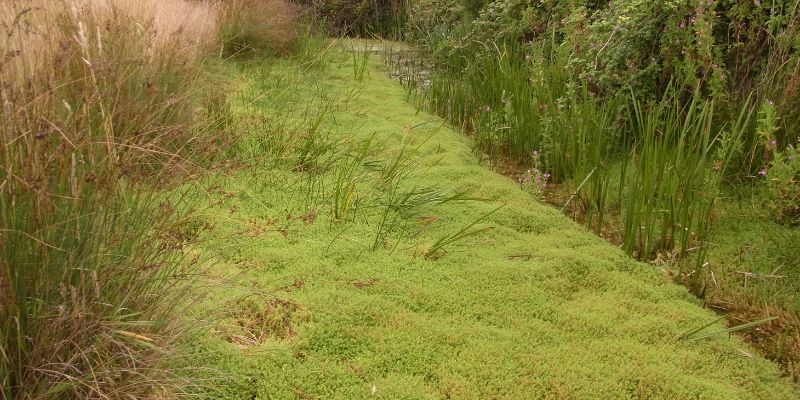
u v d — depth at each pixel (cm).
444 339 288
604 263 361
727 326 319
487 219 408
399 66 819
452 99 639
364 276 331
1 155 201
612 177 469
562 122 477
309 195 414
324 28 983
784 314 327
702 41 430
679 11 458
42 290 205
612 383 266
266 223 374
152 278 239
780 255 366
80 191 209
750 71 458
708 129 367
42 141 205
